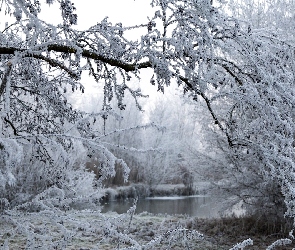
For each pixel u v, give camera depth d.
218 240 8.81
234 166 9.94
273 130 3.33
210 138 10.04
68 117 4.02
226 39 3.43
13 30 3.81
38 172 9.77
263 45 3.40
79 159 13.14
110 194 21.69
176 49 3.03
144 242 8.10
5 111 2.35
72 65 3.59
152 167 24.86
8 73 2.59
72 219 3.00
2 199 3.10
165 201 21.81
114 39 3.14
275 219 9.60
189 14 3.11
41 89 3.90
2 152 2.01
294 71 3.81
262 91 3.32
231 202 10.62
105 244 7.43
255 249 7.98
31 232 2.90
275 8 8.89
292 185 3.27
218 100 9.66
